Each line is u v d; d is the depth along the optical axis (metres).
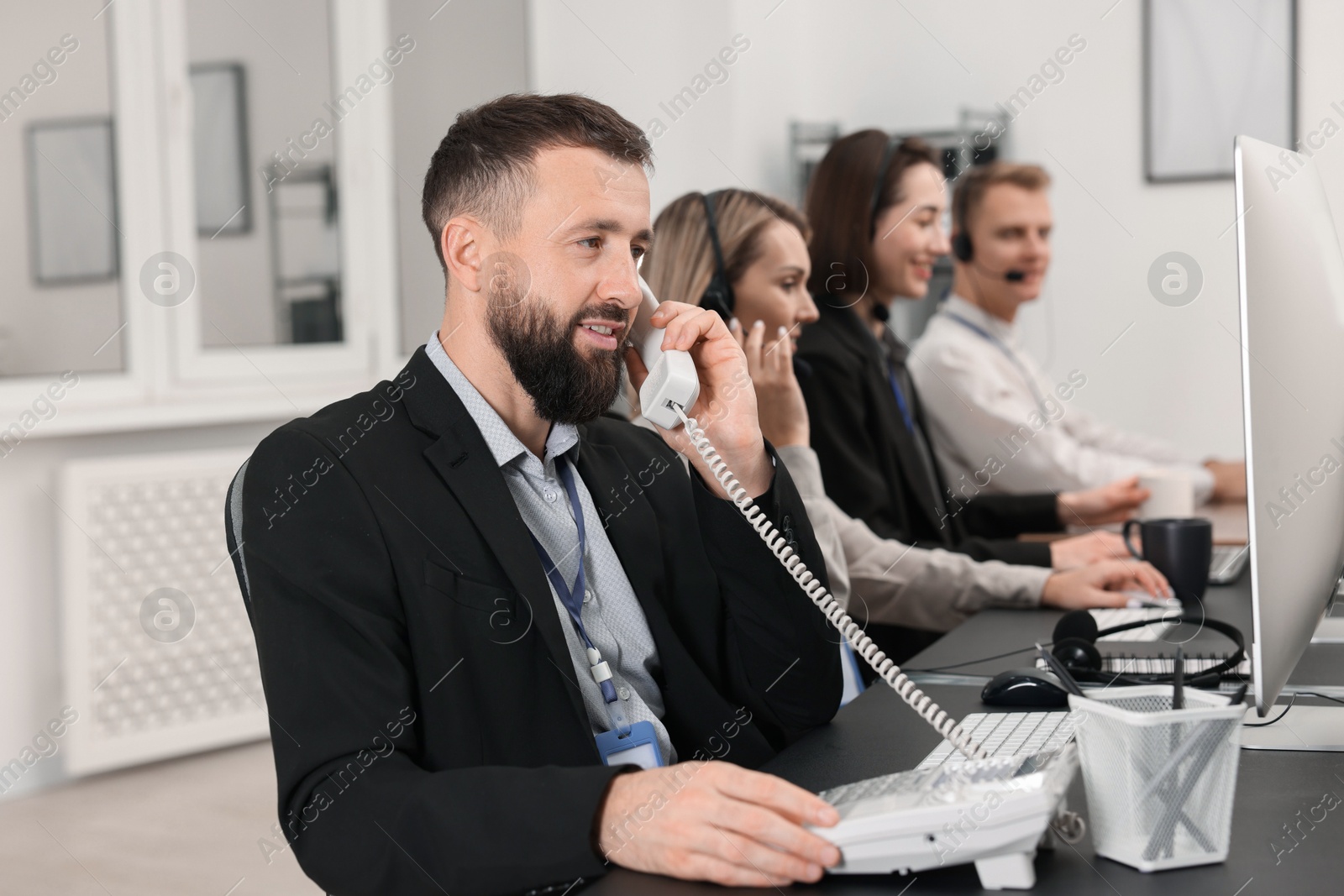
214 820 2.68
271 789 2.89
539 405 1.16
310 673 0.99
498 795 0.86
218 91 3.29
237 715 3.21
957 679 1.32
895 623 1.91
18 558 2.89
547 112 1.16
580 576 1.20
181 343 3.22
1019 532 2.58
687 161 4.06
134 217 3.12
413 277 3.77
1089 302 4.07
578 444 1.26
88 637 2.94
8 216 2.87
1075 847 0.82
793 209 2.11
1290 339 0.93
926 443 2.64
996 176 3.26
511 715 1.07
